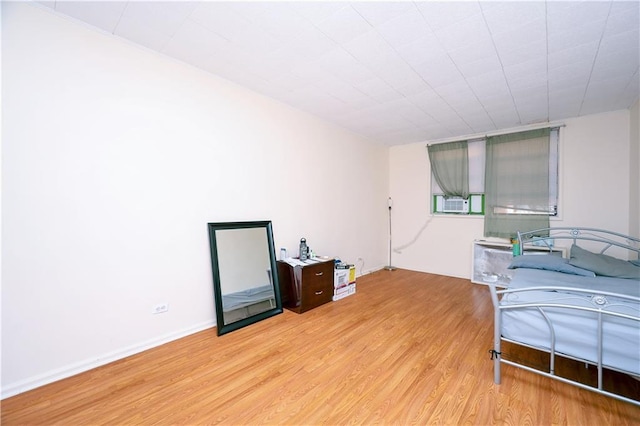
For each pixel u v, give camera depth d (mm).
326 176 4008
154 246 2273
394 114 3645
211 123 2641
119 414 1540
